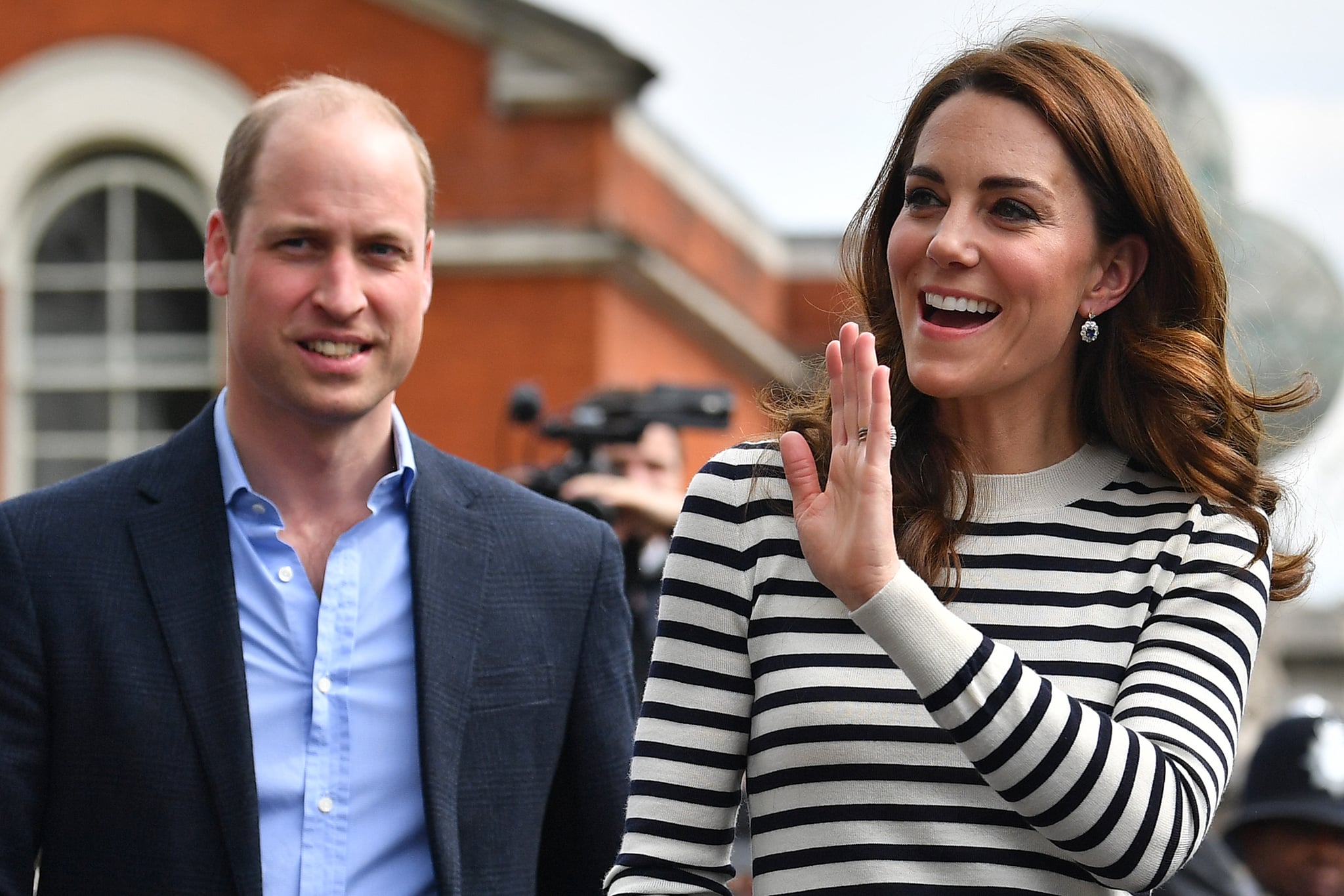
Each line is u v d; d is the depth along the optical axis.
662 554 18.56
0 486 44.31
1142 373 9.52
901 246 9.24
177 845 10.94
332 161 11.57
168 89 44.50
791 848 8.83
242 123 12.02
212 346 44.91
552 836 12.19
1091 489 9.41
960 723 8.06
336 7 44.00
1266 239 44.81
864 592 8.25
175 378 44.91
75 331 45.00
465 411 42.78
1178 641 8.88
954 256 8.99
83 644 11.16
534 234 42.56
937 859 8.62
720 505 9.48
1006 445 9.49
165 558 11.47
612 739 12.12
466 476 12.46
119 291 44.94
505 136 43.09
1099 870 8.16
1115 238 9.42
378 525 11.95
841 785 8.77
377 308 11.60
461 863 11.43
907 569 8.33
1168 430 9.43
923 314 9.28
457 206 43.12
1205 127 40.44
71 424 44.88
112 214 45.06
